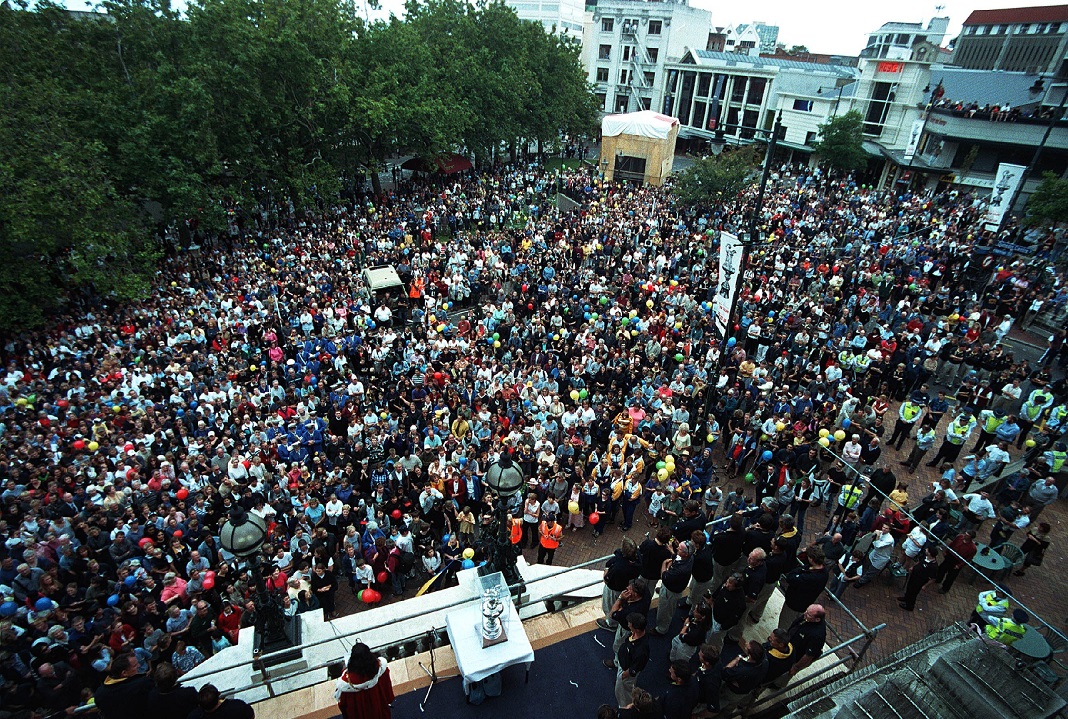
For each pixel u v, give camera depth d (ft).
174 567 37.63
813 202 129.18
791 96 189.78
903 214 122.01
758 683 20.40
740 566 26.21
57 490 41.37
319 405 56.18
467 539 42.55
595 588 29.55
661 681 23.07
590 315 72.59
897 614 36.35
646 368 61.41
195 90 81.87
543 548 41.75
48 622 32.07
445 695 23.39
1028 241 103.30
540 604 28.37
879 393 60.64
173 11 95.66
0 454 47.14
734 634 24.99
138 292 73.15
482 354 65.51
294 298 75.41
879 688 21.68
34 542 38.11
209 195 86.94
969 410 50.21
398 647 26.37
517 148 184.65
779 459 46.03
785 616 25.70
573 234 101.65
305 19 98.17
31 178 66.13
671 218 110.63
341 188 109.70
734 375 57.98
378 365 63.82
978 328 66.95
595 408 55.36
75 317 75.46
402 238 100.01
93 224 72.18
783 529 25.53
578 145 207.00
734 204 120.16
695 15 231.09
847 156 155.43
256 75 92.84
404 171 168.14
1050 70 162.61
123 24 90.89
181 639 31.32
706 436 50.60
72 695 28.19
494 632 22.54
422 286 81.92
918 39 160.35
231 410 54.44
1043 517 44.45
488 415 52.19
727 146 184.96
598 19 235.81
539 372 58.75
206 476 45.44
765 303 74.13
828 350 63.36
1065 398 55.72
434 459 48.65
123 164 83.41
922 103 163.84
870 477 43.57
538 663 24.77
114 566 37.78
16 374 59.21
